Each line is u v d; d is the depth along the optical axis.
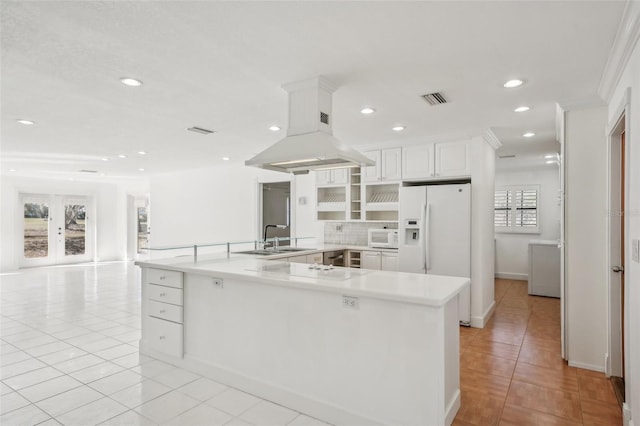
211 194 7.79
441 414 1.93
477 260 4.27
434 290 2.05
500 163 6.75
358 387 2.18
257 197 7.07
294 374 2.42
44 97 3.17
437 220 4.46
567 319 3.16
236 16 1.91
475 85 2.88
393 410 2.06
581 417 2.30
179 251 8.35
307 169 3.51
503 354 3.38
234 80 2.79
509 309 5.09
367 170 5.21
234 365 2.71
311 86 2.78
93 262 10.02
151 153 5.94
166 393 2.58
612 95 2.74
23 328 4.06
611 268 2.82
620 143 2.78
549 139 4.82
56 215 9.52
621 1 1.77
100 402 2.44
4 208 8.52
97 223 10.21
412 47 2.26
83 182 9.96
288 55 2.38
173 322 3.06
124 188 10.49
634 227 2.00
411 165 4.84
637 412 1.93
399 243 4.72
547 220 7.29
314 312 2.35
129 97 3.18
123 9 1.85
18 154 5.94
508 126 4.16
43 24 1.99
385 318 2.09
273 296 2.52
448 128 4.25
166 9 1.85
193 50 2.31
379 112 3.61
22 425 2.17
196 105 3.41
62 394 2.55
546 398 2.54
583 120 3.10
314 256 4.80
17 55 2.37
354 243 5.81
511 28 2.03
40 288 6.35
